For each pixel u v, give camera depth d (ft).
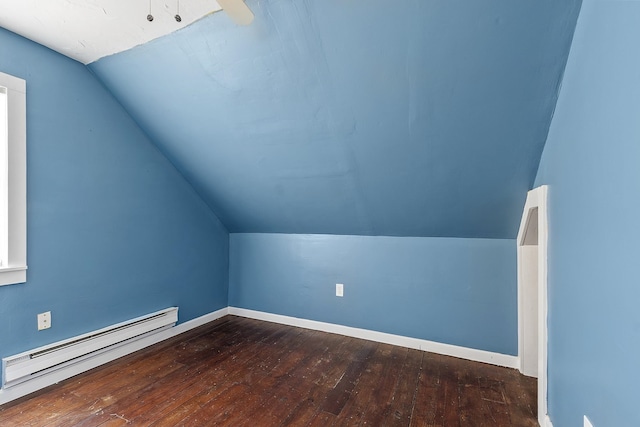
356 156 6.75
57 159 6.37
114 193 7.49
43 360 5.98
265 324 10.07
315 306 9.65
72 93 6.63
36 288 6.06
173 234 9.04
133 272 7.93
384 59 4.93
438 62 4.78
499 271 7.47
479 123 5.42
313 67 5.33
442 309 8.02
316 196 8.20
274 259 10.32
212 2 4.70
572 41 4.03
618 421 2.63
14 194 5.73
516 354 7.23
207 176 8.95
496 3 4.00
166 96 6.90
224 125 7.07
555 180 4.74
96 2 4.79
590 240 3.30
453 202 7.07
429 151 6.16
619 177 2.67
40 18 5.20
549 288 4.98
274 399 5.85
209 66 5.88
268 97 6.10
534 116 5.04
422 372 6.95
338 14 4.54
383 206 7.79
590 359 3.25
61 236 6.46
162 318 8.47
